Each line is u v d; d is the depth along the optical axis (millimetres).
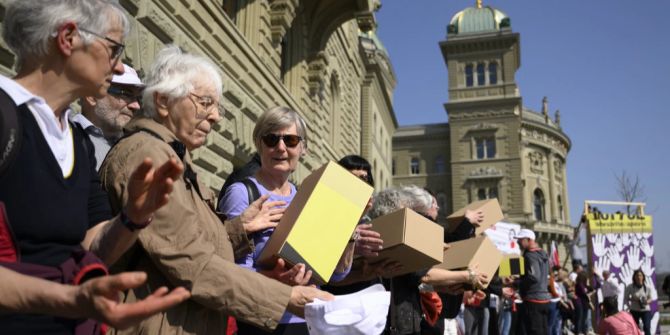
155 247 1635
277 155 2861
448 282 3898
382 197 4199
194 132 2072
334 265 2232
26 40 1419
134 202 1376
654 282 12578
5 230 1218
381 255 3197
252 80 9398
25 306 1061
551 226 48125
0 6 3662
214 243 1866
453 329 6672
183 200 1728
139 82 2994
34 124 1335
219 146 7902
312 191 2312
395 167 50406
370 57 28594
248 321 1762
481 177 43781
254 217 2418
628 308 11945
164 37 6383
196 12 7102
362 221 3811
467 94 46156
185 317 1769
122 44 1574
